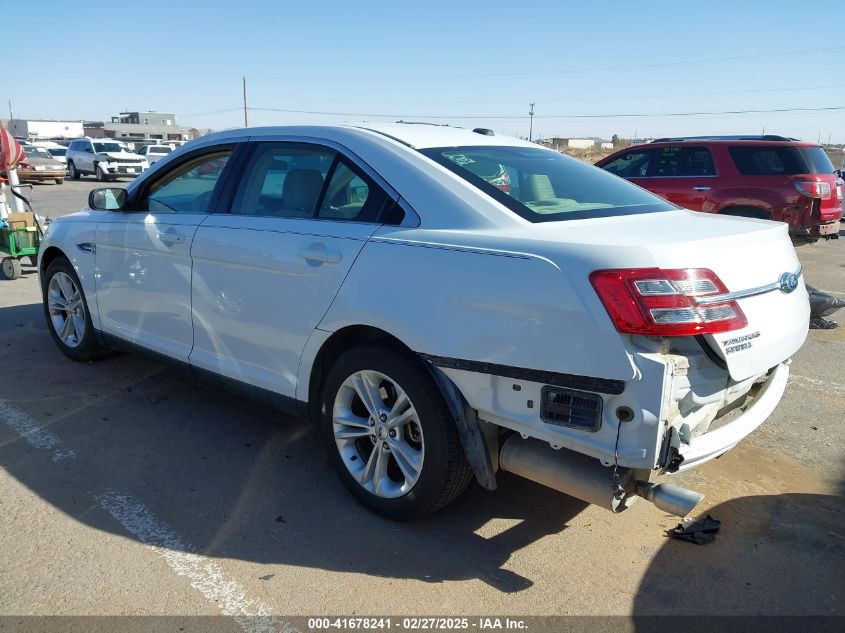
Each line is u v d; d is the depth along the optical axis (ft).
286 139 12.43
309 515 10.95
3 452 12.86
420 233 9.96
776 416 15.02
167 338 14.14
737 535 10.50
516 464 9.52
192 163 14.01
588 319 8.19
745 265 8.87
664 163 31.73
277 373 11.91
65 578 9.28
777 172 29.17
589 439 8.40
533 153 12.53
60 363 17.78
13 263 28.76
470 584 9.33
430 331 9.46
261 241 11.76
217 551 9.96
